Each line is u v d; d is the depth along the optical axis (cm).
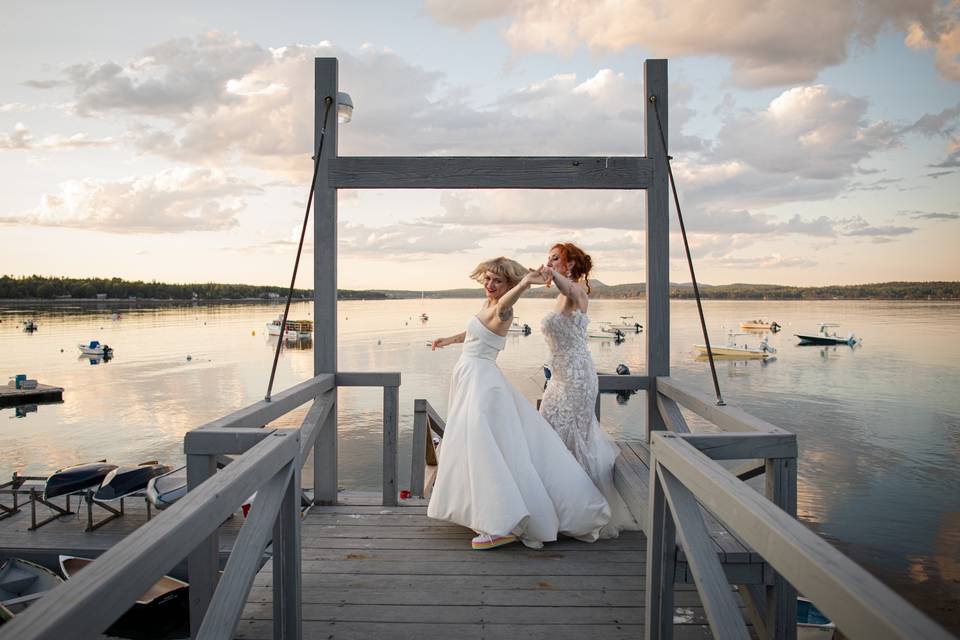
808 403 3741
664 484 183
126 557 93
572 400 329
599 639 224
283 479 185
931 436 2862
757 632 212
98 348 6669
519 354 5500
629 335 8631
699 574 156
